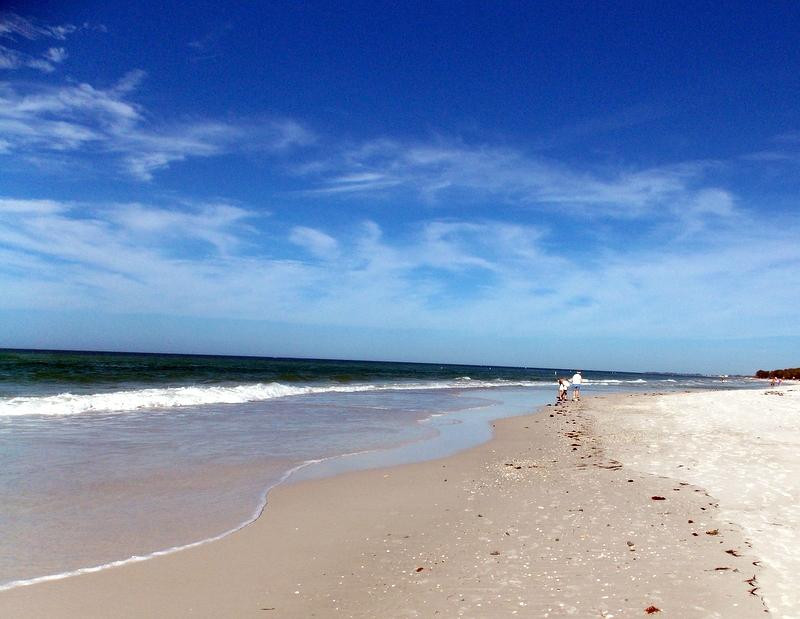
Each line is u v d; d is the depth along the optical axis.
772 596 5.15
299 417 19.17
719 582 5.50
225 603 5.21
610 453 13.69
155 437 13.62
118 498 8.41
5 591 5.20
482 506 8.72
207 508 8.19
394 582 5.72
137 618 4.85
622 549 6.55
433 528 7.59
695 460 12.14
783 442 14.75
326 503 8.77
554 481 10.48
